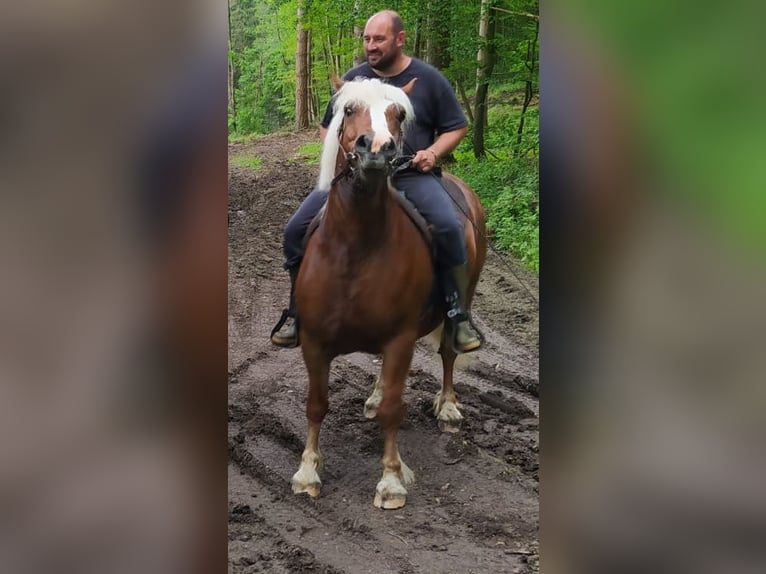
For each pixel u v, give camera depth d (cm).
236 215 725
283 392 403
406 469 312
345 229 272
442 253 299
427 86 310
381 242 275
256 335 481
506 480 316
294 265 307
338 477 319
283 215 725
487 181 649
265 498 302
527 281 548
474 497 302
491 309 511
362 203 264
